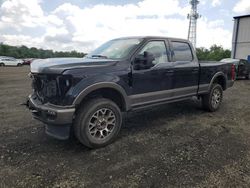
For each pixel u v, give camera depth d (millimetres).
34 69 3834
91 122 3770
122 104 4238
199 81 5742
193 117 5750
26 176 2994
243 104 7332
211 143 4094
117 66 4055
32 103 3875
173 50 5117
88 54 5086
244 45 28859
